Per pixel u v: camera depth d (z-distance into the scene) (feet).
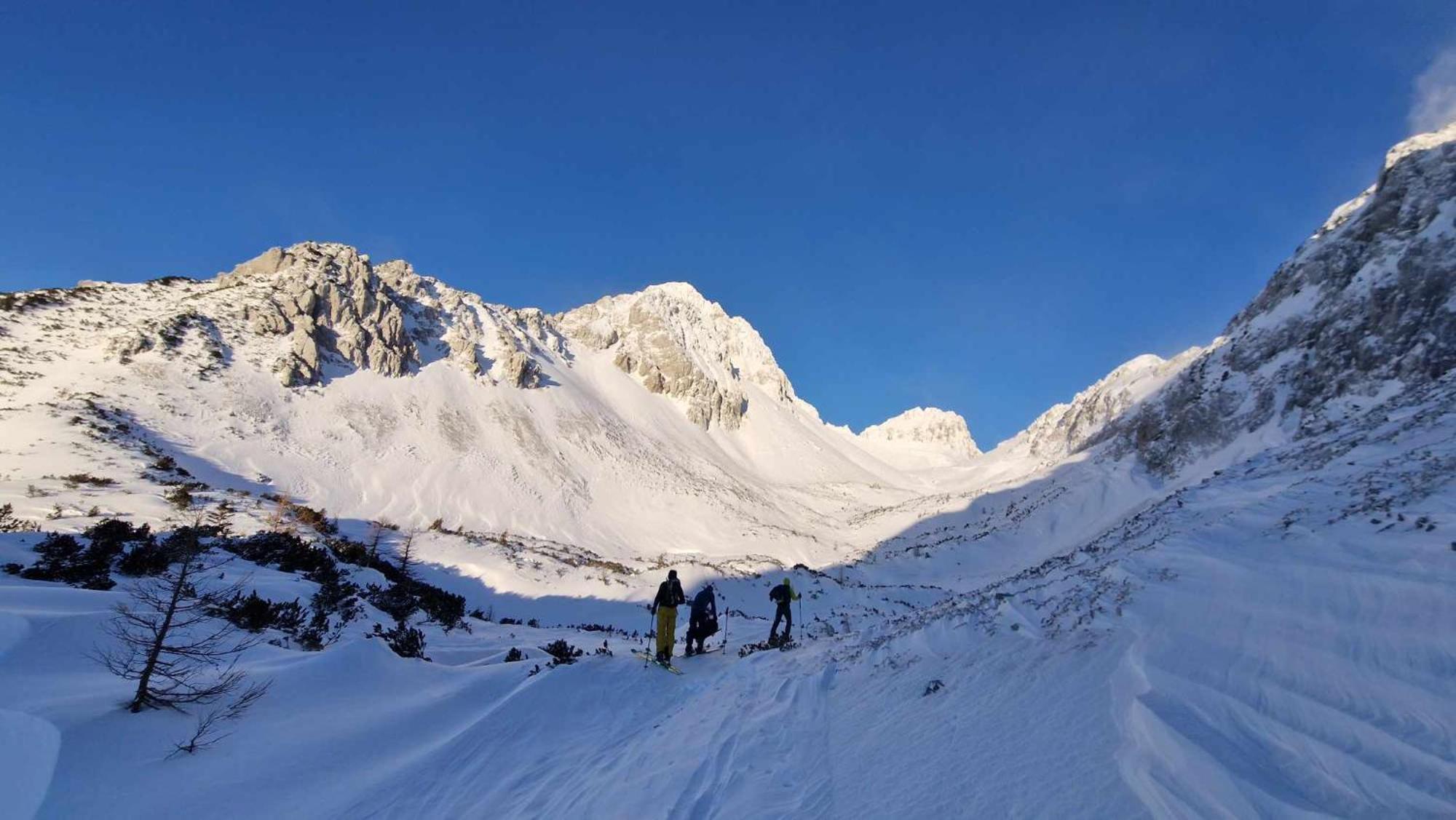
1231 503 34.01
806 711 22.88
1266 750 12.11
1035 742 14.62
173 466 124.26
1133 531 37.93
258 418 172.65
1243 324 262.67
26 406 129.59
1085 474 252.83
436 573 118.62
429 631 62.39
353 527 135.95
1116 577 24.26
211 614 42.04
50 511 78.07
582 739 27.81
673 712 29.40
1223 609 18.76
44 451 108.99
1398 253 203.00
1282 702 13.51
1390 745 11.24
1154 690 14.79
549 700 31.37
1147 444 241.55
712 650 43.73
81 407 134.51
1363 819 9.72
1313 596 17.90
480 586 116.67
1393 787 10.23
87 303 195.83
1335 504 25.79
